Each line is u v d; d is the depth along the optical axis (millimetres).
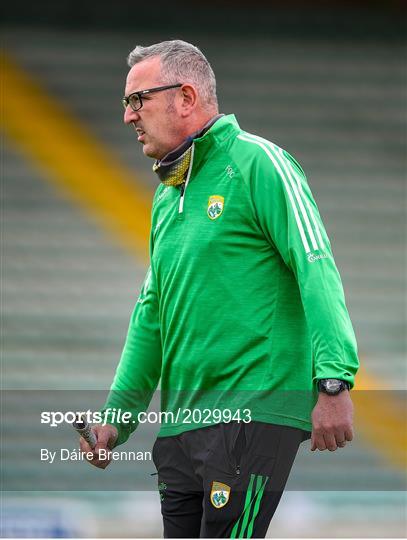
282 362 9445
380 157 33469
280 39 34969
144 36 34594
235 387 9508
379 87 34656
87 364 27312
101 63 34000
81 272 29891
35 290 29344
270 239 9430
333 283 9000
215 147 9703
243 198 9461
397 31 35375
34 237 30562
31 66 33625
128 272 30062
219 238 9516
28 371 26906
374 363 28406
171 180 9883
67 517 16078
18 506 15969
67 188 31609
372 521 19859
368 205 32531
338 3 35219
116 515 18000
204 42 34688
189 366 9734
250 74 34344
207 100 10023
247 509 9430
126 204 31562
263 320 9438
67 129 32750
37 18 34281
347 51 34969
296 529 19453
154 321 10805
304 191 9367
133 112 10023
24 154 32031
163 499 10344
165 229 10000
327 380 8680
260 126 33625
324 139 33594
